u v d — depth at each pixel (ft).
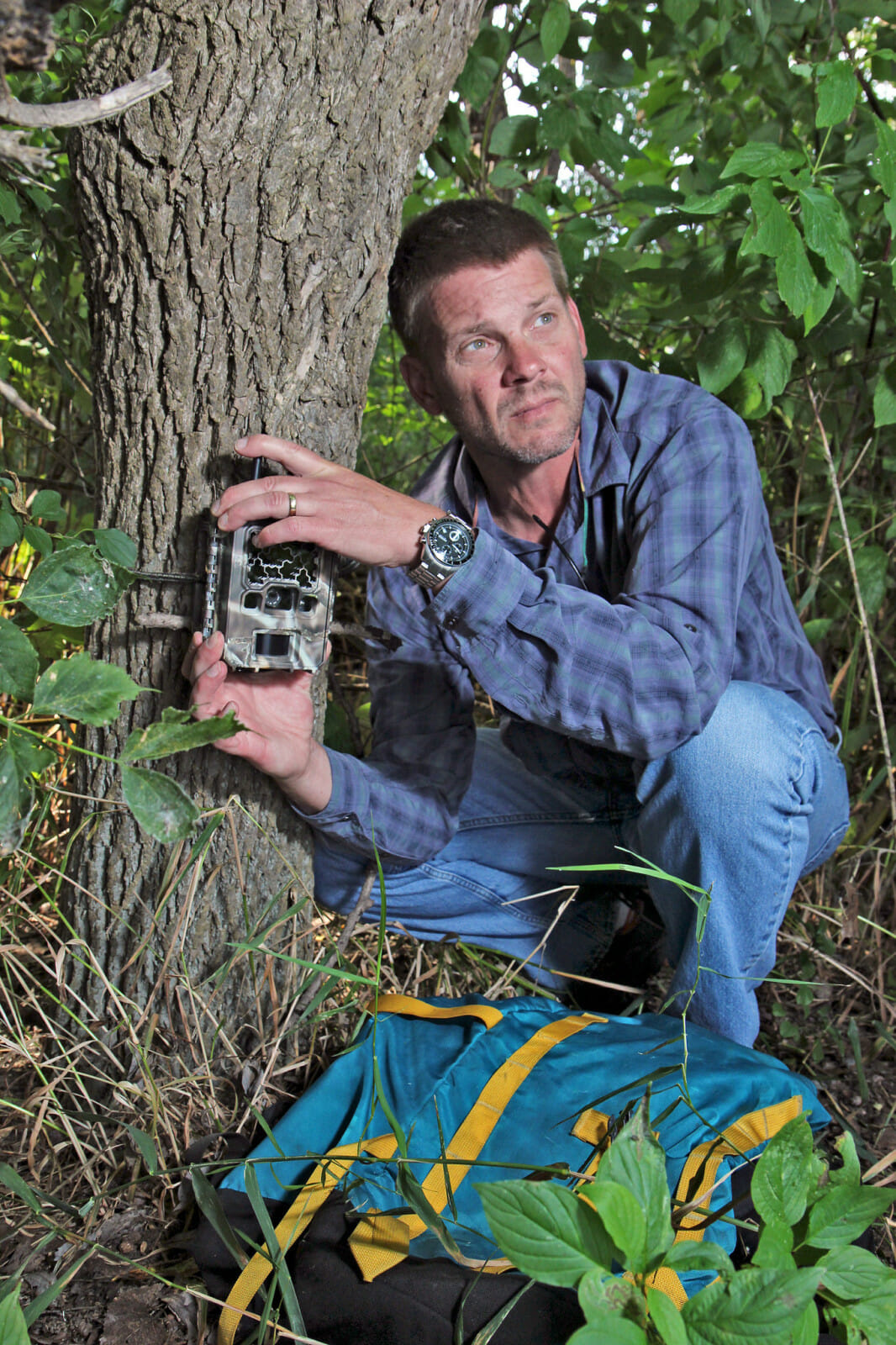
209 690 4.63
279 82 4.12
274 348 4.59
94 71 4.25
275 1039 4.86
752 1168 4.01
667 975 7.20
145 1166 4.52
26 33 2.77
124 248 4.40
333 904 6.24
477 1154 4.21
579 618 4.86
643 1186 3.19
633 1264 3.00
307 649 4.73
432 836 5.89
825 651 8.57
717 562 5.25
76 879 5.09
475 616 4.79
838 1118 5.56
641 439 5.62
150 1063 4.92
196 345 4.51
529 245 5.42
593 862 6.55
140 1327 3.85
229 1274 3.93
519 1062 4.53
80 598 3.49
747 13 8.18
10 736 3.04
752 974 5.45
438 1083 4.50
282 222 4.35
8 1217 4.36
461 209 5.44
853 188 7.16
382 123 4.44
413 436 12.26
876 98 7.20
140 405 4.62
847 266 5.70
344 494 4.52
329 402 4.84
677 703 4.97
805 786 5.23
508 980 6.08
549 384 5.40
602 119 7.66
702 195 7.22
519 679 4.98
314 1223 3.95
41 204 5.58
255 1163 4.29
